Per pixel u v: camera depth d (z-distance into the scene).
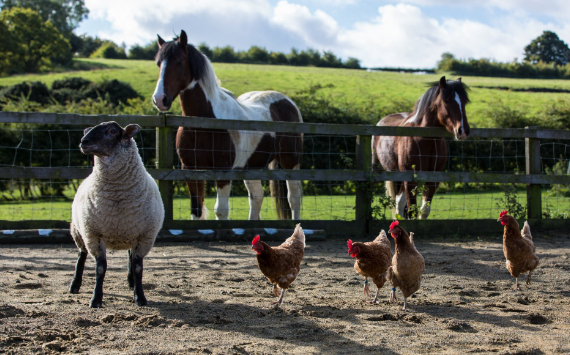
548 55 104.81
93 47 119.25
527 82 53.78
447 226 9.31
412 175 9.09
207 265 6.70
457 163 21.59
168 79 8.14
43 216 13.27
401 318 4.43
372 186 9.01
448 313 4.61
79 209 4.76
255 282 5.79
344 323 4.27
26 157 19.94
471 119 27.22
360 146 9.09
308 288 5.55
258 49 84.50
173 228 8.47
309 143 21.75
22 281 5.48
